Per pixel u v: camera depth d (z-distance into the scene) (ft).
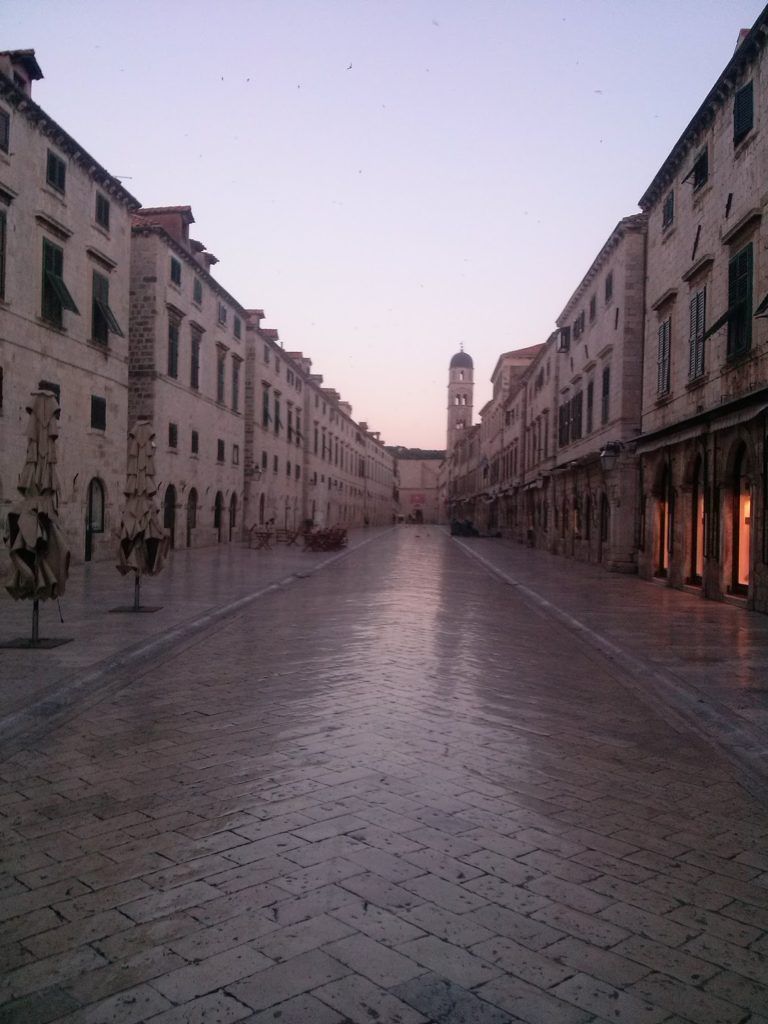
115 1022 9.71
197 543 118.01
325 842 14.97
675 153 67.77
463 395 409.08
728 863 14.64
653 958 11.35
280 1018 9.80
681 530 65.57
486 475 250.57
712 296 59.77
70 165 75.36
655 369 75.00
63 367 74.59
